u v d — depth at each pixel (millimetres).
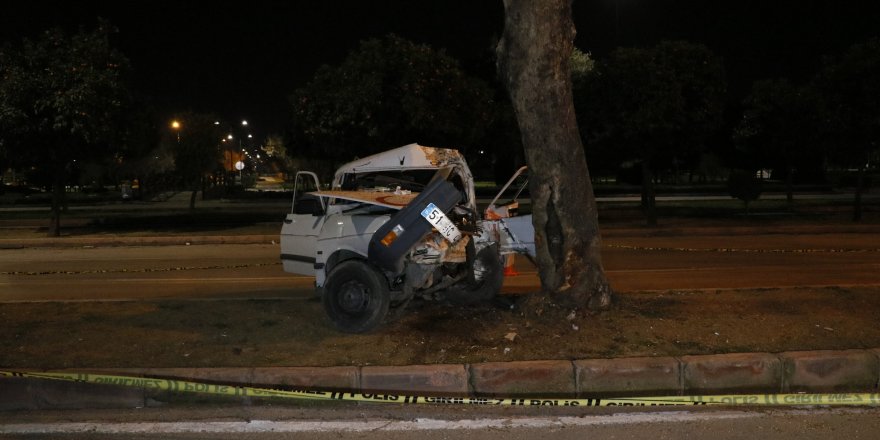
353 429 5055
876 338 6453
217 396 5609
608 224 22203
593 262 7227
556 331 6688
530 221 8453
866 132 20484
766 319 7121
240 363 6090
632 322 6949
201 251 17500
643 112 18922
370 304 6832
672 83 19000
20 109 18531
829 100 20922
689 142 20734
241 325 7348
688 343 6355
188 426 5141
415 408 5469
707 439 4824
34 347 6605
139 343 6719
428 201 6707
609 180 74562
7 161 19938
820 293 8352
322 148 22812
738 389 5801
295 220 8992
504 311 7445
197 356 6293
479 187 50281
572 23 6953
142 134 22141
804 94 23031
